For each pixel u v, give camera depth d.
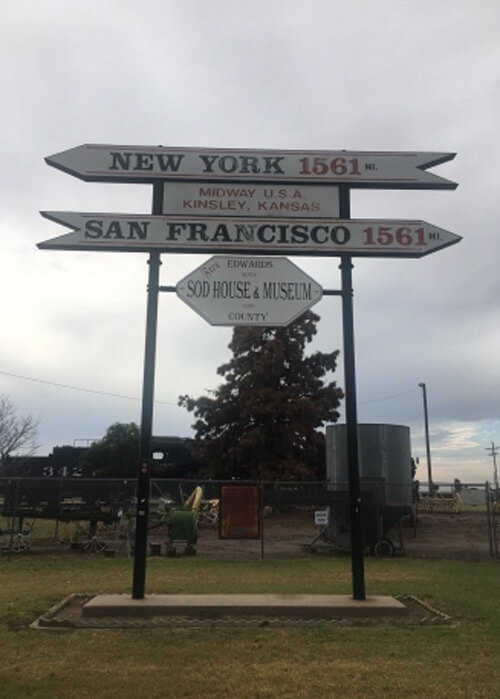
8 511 19.23
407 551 18.75
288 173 10.28
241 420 34.78
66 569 14.30
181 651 6.77
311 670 6.18
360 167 10.34
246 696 5.49
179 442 41.25
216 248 10.02
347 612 8.43
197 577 12.86
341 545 18.27
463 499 39.53
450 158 10.40
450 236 10.19
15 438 43.62
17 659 6.48
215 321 9.91
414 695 5.50
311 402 34.50
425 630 7.80
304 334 36.41
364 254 10.09
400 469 23.47
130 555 17.17
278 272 10.07
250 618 8.24
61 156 10.12
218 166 10.24
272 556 17.27
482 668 6.25
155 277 9.91
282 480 33.09
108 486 19.38
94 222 9.98
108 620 8.08
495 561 16.58
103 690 5.61
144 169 10.19
